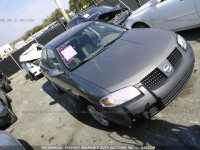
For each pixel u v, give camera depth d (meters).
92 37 3.69
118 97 2.38
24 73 10.80
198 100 2.79
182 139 2.37
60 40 3.93
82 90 2.78
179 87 2.59
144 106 2.37
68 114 4.12
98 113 3.01
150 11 4.95
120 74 2.53
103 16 7.59
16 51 12.62
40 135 3.86
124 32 3.67
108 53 3.10
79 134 3.34
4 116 4.54
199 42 4.35
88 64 3.10
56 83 4.23
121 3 10.77
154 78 2.45
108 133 3.04
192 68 2.84
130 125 2.48
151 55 2.61
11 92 8.01
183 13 4.29
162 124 2.71
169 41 2.82
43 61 4.73
